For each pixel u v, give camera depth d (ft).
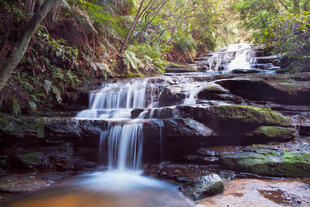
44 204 8.64
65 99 20.39
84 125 13.71
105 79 23.27
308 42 20.06
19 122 13.56
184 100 17.34
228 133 13.24
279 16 19.71
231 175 10.76
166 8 31.40
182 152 13.30
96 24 24.44
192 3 30.99
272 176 10.39
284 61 24.68
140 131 13.26
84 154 13.83
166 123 13.02
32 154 13.14
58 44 18.97
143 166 13.20
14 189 9.87
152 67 28.71
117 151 13.60
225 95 16.05
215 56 36.83
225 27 47.67
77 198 9.22
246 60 31.24
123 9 32.99
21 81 16.69
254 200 8.09
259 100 15.85
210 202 8.18
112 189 10.21
